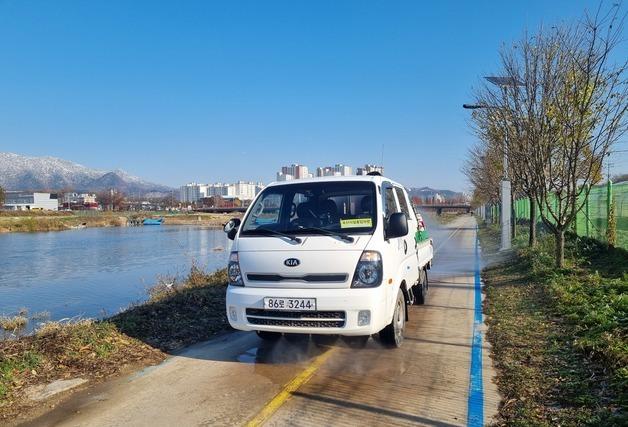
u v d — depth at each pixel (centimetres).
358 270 533
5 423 435
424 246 922
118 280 1922
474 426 411
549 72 1075
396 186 744
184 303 870
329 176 667
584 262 1110
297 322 539
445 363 568
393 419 428
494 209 3866
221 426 423
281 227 598
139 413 451
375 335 650
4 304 1512
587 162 1073
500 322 741
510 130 1260
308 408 455
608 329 595
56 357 574
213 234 5200
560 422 399
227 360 597
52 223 6712
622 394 430
